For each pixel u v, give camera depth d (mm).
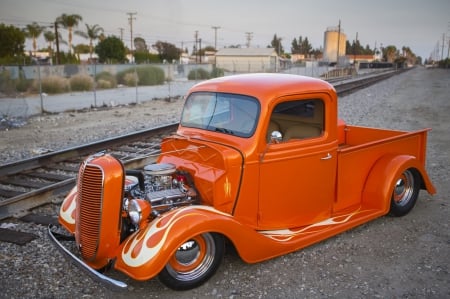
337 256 5000
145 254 3805
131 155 9016
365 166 5816
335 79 48125
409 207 6211
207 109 5129
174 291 4242
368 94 25422
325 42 102750
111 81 30969
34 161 8375
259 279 4496
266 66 76062
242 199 4613
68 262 4773
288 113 4852
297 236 4922
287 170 4859
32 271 4590
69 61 62344
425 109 18234
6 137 11922
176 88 31625
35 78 26734
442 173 8352
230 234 4207
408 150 6449
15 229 5621
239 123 4758
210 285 4367
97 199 4039
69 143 11102
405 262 4875
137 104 20766
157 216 4262
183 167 4816
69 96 24438
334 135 5250
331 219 5445
